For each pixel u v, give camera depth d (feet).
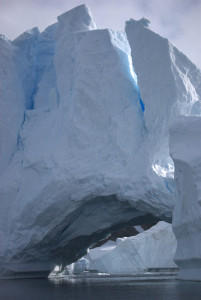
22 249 85.61
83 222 85.61
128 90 82.89
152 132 76.69
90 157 80.33
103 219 85.10
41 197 82.17
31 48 103.91
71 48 91.04
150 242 148.15
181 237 67.05
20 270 88.79
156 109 76.69
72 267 120.78
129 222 91.56
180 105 75.82
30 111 98.27
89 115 83.10
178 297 42.86
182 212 62.85
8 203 90.02
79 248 95.86
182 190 61.67
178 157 61.11
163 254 147.02
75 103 83.92
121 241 151.43
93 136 81.76
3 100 96.12
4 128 95.30
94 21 98.17
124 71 84.43
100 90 83.10
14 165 93.25
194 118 63.52
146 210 77.10
